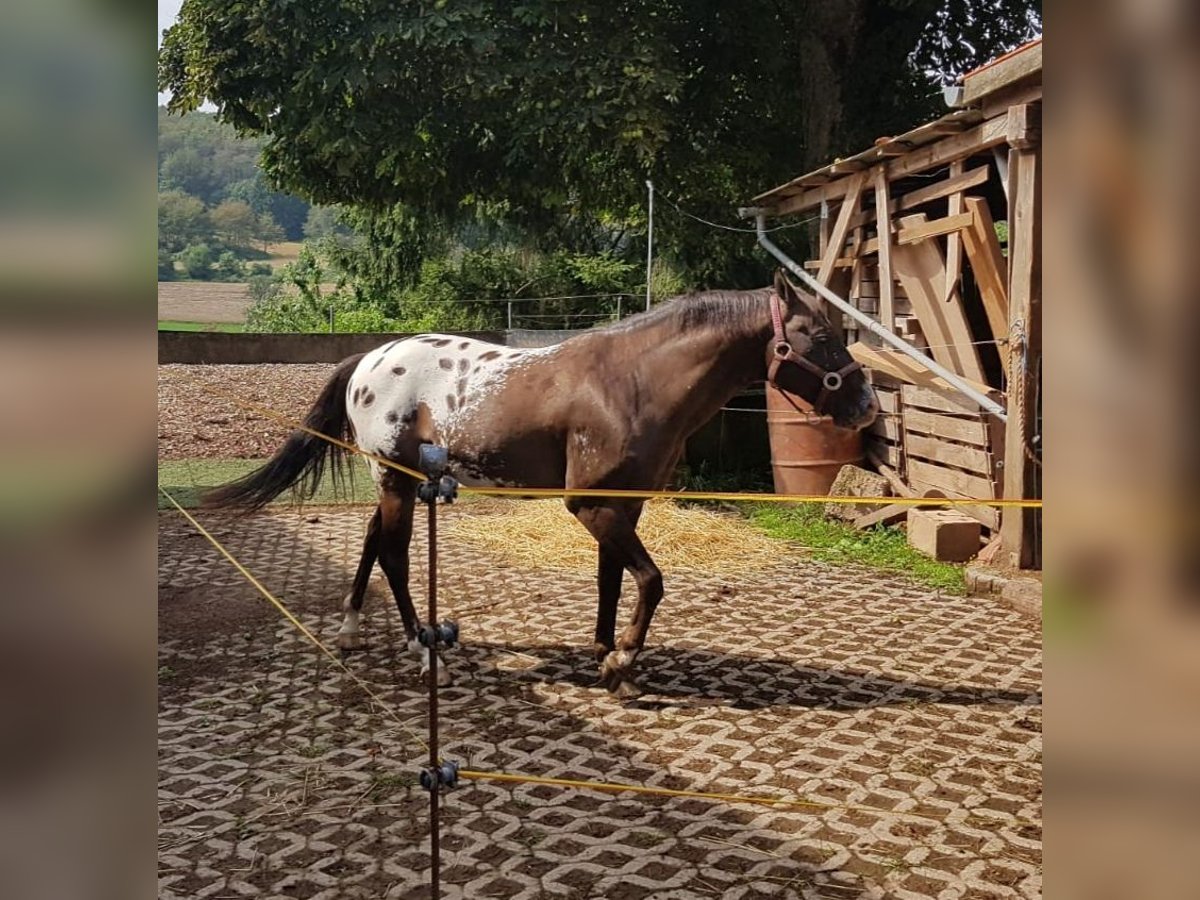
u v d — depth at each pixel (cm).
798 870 293
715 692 443
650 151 1109
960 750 380
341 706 426
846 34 1188
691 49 1286
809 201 916
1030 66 548
